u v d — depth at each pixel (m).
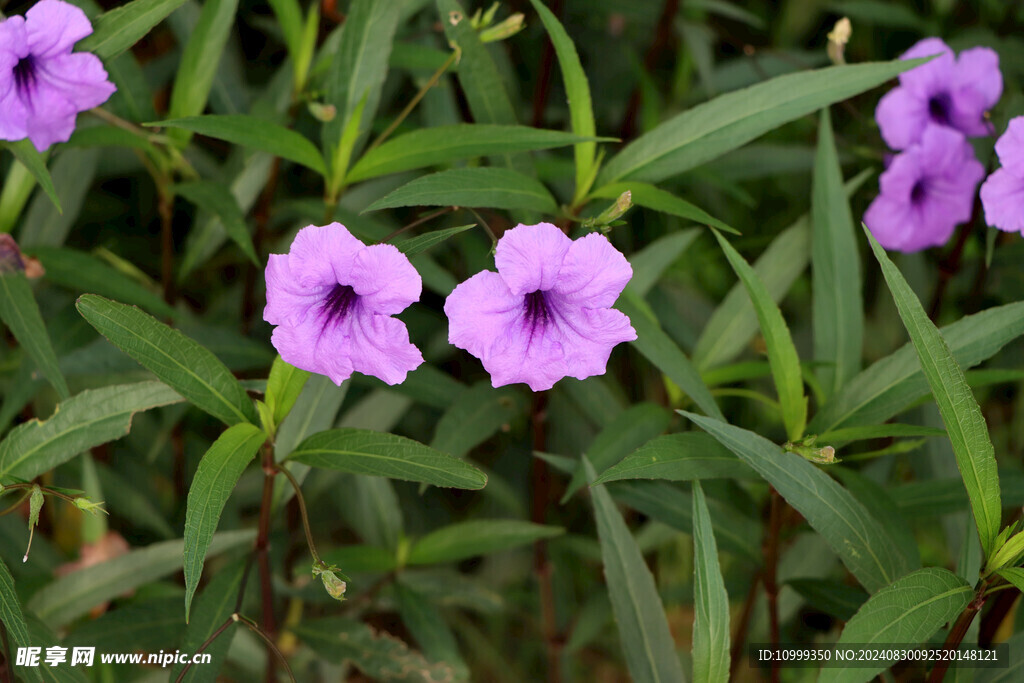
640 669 0.68
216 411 0.64
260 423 0.65
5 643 0.66
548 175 0.75
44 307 0.79
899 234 0.76
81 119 0.73
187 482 0.82
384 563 0.76
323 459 0.65
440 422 0.74
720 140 0.68
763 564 0.73
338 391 0.70
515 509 0.82
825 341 0.72
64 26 0.65
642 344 0.68
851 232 0.72
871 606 0.61
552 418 0.81
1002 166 0.67
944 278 0.78
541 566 0.80
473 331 0.61
